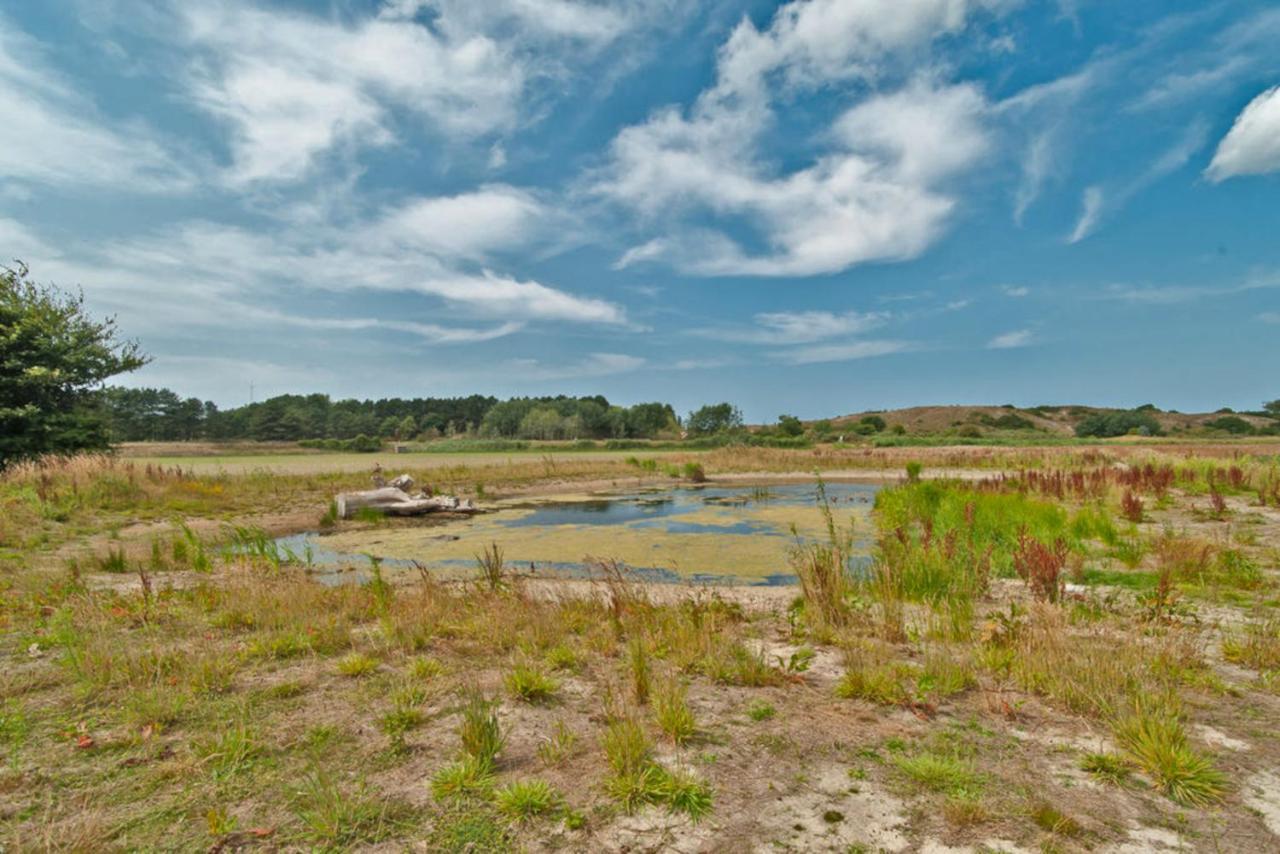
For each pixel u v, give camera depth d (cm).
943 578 705
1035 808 270
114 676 424
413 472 2633
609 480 2731
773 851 244
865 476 2942
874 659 463
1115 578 754
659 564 1034
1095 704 369
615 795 284
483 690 421
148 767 312
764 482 2728
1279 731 342
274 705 394
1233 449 3384
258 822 265
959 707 384
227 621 576
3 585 722
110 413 2259
